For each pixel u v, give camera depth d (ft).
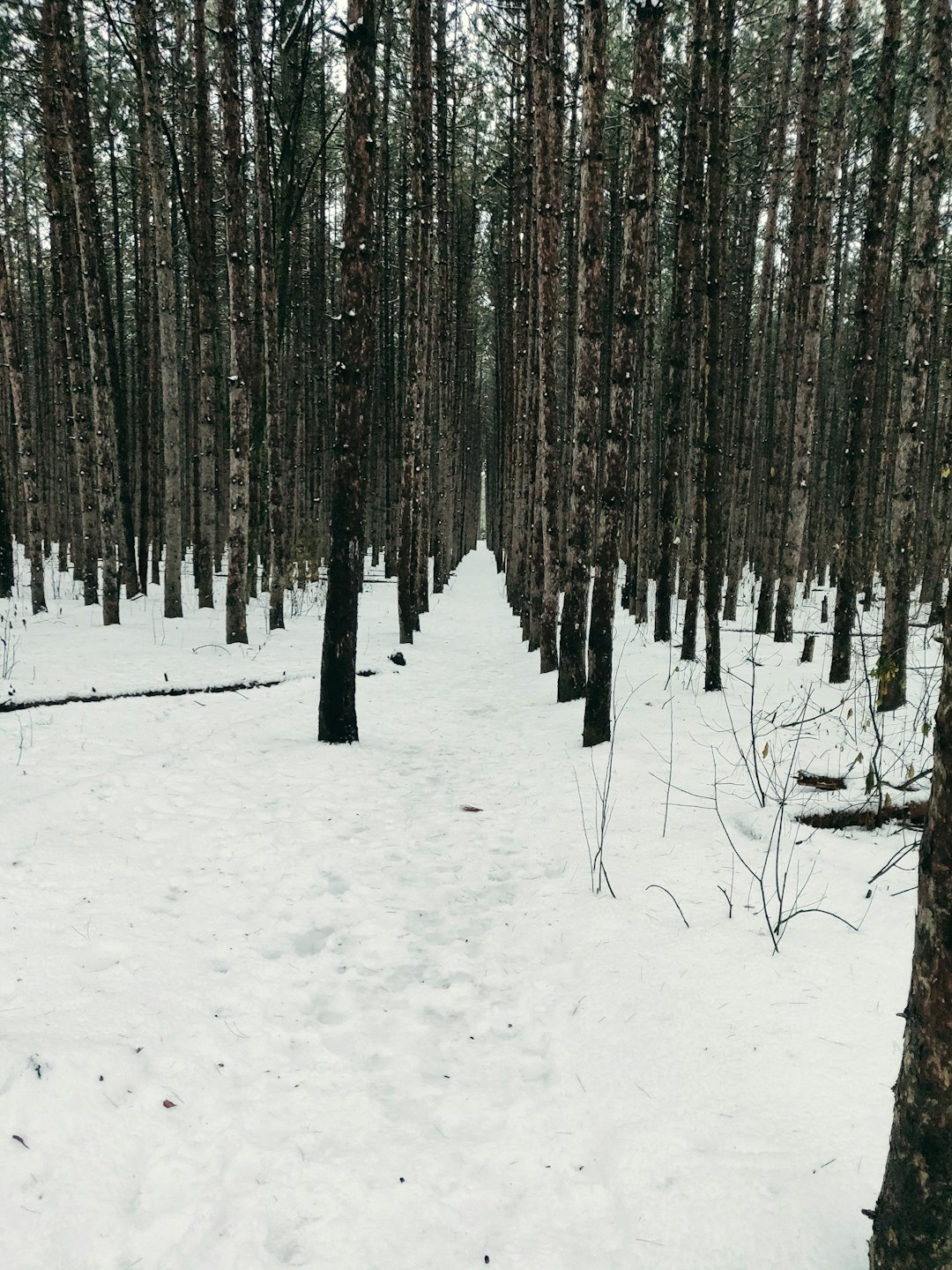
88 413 50.67
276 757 23.25
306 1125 8.59
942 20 23.20
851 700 25.67
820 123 50.11
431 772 23.07
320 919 13.82
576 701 29.89
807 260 44.75
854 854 14.78
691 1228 6.89
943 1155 4.90
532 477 49.26
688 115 33.01
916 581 64.69
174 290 42.19
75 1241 6.88
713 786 18.71
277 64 48.98
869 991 10.16
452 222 72.59
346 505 23.98
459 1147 8.32
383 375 76.84
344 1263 6.82
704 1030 9.71
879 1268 5.41
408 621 45.55
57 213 41.55
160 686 29.07
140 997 10.46
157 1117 8.38
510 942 13.02
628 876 14.44
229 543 38.37
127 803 18.01
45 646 34.14
